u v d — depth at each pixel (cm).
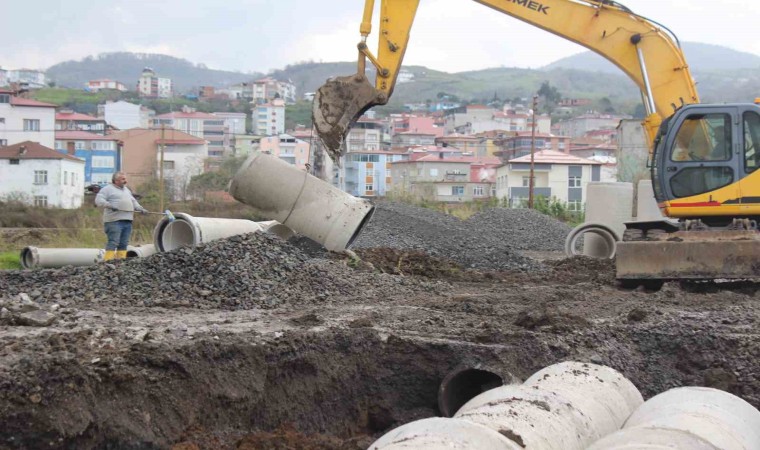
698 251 1257
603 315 1056
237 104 19012
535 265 1736
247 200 1514
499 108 19062
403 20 1496
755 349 903
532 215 2884
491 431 520
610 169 6812
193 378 721
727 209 1338
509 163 6694
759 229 1353
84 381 650
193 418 703
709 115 1350
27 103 7944
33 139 7975
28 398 620
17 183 6266
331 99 1488
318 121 1486
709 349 912
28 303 915
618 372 802
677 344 921
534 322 945
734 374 873
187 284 1145
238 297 1117
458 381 827
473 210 4456
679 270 1263
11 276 1232
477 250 1803
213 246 1209
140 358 712
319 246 1491
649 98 1519
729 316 1029
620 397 722
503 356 838
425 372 847
